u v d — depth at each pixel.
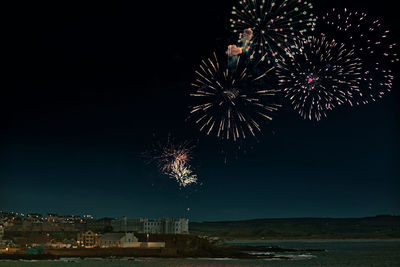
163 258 153.00
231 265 128.62
